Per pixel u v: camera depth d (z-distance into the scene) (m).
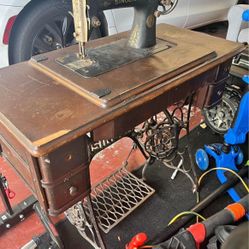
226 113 1.72
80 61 0.93
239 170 1.53
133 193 1.46
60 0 1.62
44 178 0.71
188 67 0.94
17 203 1.39
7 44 1.60
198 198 1.46
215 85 1.12
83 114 0.72
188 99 1.23
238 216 1.16
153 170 1.62
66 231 1.30
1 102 0.75
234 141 1.43
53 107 0.74
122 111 0.76
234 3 3.36
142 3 0.95
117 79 0.84
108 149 1.76
